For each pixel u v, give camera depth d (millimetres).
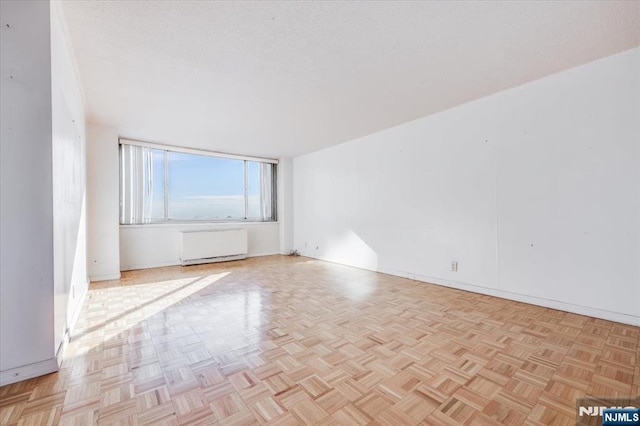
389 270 4512
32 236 1593
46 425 1273
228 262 5645
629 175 2361
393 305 2975
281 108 3539
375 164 4727
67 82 2148
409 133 4160
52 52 1661
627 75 2355
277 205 6891
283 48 2246
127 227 4844
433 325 2430
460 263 3568
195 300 3172
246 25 1959
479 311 2766
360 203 5031
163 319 2602
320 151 5922
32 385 1558
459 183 3557
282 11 1819
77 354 1934
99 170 4066
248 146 5539
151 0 1714
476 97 3295
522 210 3000
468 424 1285
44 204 1620
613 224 2447
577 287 2648
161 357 1901
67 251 2109
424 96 3234
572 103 2645
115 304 3029
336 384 1596
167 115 3736
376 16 1879
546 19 1927
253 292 3490
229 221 6152
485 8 1811
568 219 2691
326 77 2744
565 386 1562
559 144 2732
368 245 4883
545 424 1280
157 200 5254
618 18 1919
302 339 2176
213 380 1635
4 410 1360
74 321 2445
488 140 3262
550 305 2818
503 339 2146
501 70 2660
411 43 2199
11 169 1532
